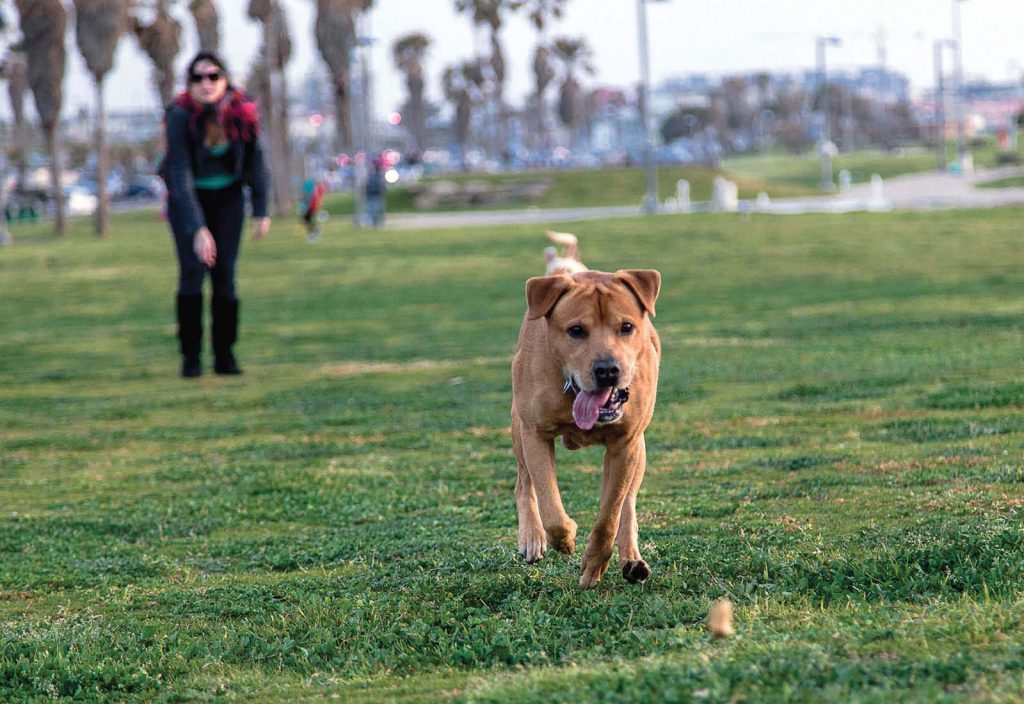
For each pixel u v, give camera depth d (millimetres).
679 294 23859
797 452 8891
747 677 4008
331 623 5594
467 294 25766
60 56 53000
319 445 10641
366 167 71688
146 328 22469
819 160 132625
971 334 15453
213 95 14227
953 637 4250
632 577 5641
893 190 67688
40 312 26109
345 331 20938
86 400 14328
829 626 4641
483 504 7969
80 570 6973
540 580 5945
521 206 64625
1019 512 6203
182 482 9398
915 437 9055
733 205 50062
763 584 5535
